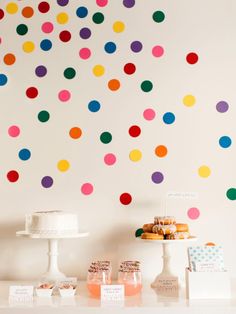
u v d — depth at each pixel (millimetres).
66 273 1758
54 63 1884
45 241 1785
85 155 1826
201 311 1254
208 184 1788
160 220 1579
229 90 1837
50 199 1808
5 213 1804
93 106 1852
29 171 1825
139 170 1808
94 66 1877
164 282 1541
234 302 1315
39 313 1278
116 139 1829
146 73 1863
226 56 1857
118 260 1761
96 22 1897
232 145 1805
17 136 1845
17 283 1680
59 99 1861
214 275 1368
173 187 1792
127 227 1779
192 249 1425
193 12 1889
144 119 1836
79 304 1314
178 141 1816
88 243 1776
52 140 1839
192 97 1840
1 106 1863
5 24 1904
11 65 1887
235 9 1883
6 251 1783
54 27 1898
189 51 1867
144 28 1890
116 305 1296
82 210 1797
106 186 1805
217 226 1763
